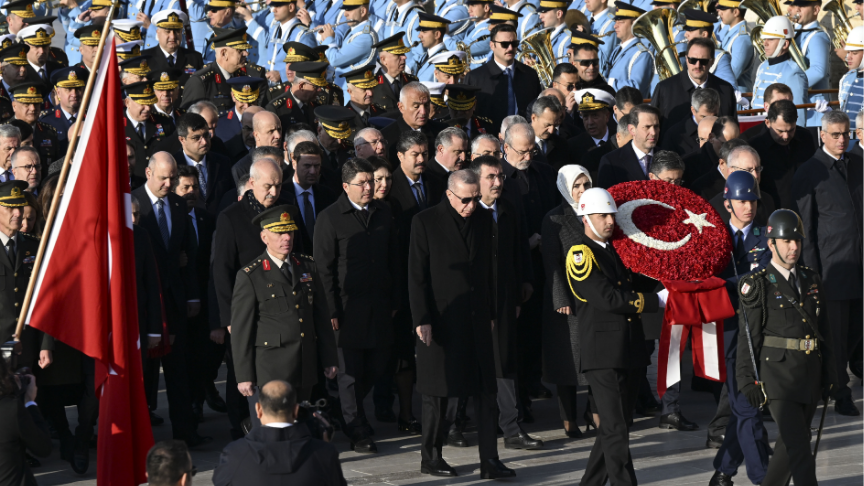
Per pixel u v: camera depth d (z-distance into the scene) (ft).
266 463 36.58
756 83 101.45
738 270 60.49
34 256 61.05
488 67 93.56
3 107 84.74
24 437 43.86
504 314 63.26
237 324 57.00
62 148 82.84
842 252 74.84
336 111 77.20
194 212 69.31
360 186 65.00
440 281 60.23
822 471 60.44
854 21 115.34
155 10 127.34
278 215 56.95
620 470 53.62
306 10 135.03
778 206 79.61
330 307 65.31
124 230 47.37
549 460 63.41
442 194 71.97
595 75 93.40
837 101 99.91
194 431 66.59
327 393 68.80
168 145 78.33
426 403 60.23
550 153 80.64
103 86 46.98
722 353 56.59
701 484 57.93
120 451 46.47
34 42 99.96
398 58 93.76
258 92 84.38
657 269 55.42
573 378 65.05
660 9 102.12
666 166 67.62
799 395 51.57
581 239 56.34
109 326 46.60
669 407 70.79
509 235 64.03
